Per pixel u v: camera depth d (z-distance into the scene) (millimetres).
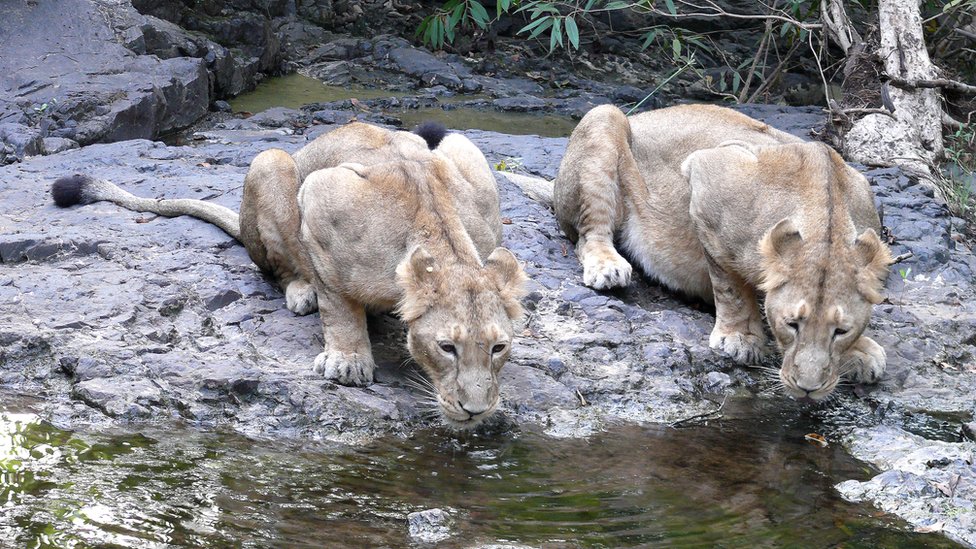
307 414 7562
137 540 5879
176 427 7371
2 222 10312
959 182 13914
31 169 12344
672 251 9898
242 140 15992
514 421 7820
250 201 8984
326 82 20422
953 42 19734
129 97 15953
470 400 7004
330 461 7055
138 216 10633
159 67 17109
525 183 12312
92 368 7762
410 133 9250
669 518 6520
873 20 17328
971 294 10453
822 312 7816
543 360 8508
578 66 22422
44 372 7848
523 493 6766
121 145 13281
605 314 9305
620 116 10344
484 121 18250
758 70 22359
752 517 6586
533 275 9891
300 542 5988
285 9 22734
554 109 19219
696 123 10062
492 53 22531
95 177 11922
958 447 7648
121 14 18031
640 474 7125
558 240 10984
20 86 15898
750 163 8820
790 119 17375
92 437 7105
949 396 8648
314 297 8859
